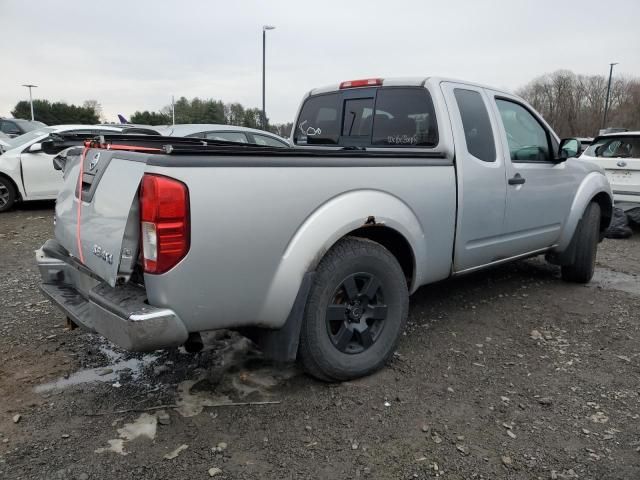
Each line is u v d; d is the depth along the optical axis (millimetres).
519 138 4660
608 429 2908
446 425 2910
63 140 3914
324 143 4867
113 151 2760
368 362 3369
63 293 3178
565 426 2932
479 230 4148
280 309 2895
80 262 3031
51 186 9930
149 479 2434
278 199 2793
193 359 3643
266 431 2816
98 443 2686
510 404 3146
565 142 4805
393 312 3463
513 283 5691
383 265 3334
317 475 2490
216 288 2645
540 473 2539
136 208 2496
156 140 3639
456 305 4902
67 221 3182
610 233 8625
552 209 4984
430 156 3762
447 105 3963
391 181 3381
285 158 2863
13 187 9750
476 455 2658
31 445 2658
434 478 2490
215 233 2574
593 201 5602
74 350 3752
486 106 4305
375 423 2912
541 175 4758
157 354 3713
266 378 3381
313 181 2951
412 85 4133
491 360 3738
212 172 2555
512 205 4441
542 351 3916
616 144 9102
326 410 3023
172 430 2809
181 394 3174
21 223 8734
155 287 2506
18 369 3453
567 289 5508
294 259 2877
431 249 3754
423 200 3605
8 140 11625
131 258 2529
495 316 4629
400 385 3336
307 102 5086
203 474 2475
